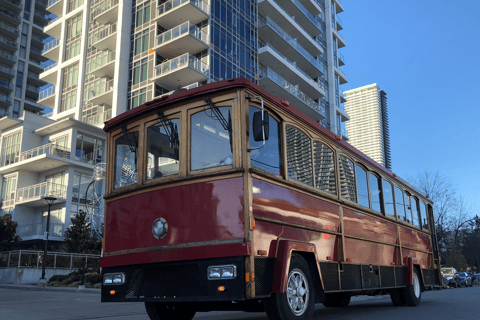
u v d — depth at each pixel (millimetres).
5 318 9523
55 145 36875
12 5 66062
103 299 6410
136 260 6062
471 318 7918
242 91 5871
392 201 10820
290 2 49000
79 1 45406
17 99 64688
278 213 6047
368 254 8883
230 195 5590
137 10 38781
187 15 36312
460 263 51750
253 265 5328
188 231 5750
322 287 6641
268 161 6102
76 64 43719
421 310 9633
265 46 42844
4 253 28969
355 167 8984
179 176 6012
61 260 28656
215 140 5887
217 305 6809
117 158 6941
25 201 36281
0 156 39781
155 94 35875
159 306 7113
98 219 24719
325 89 57188
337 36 62375
